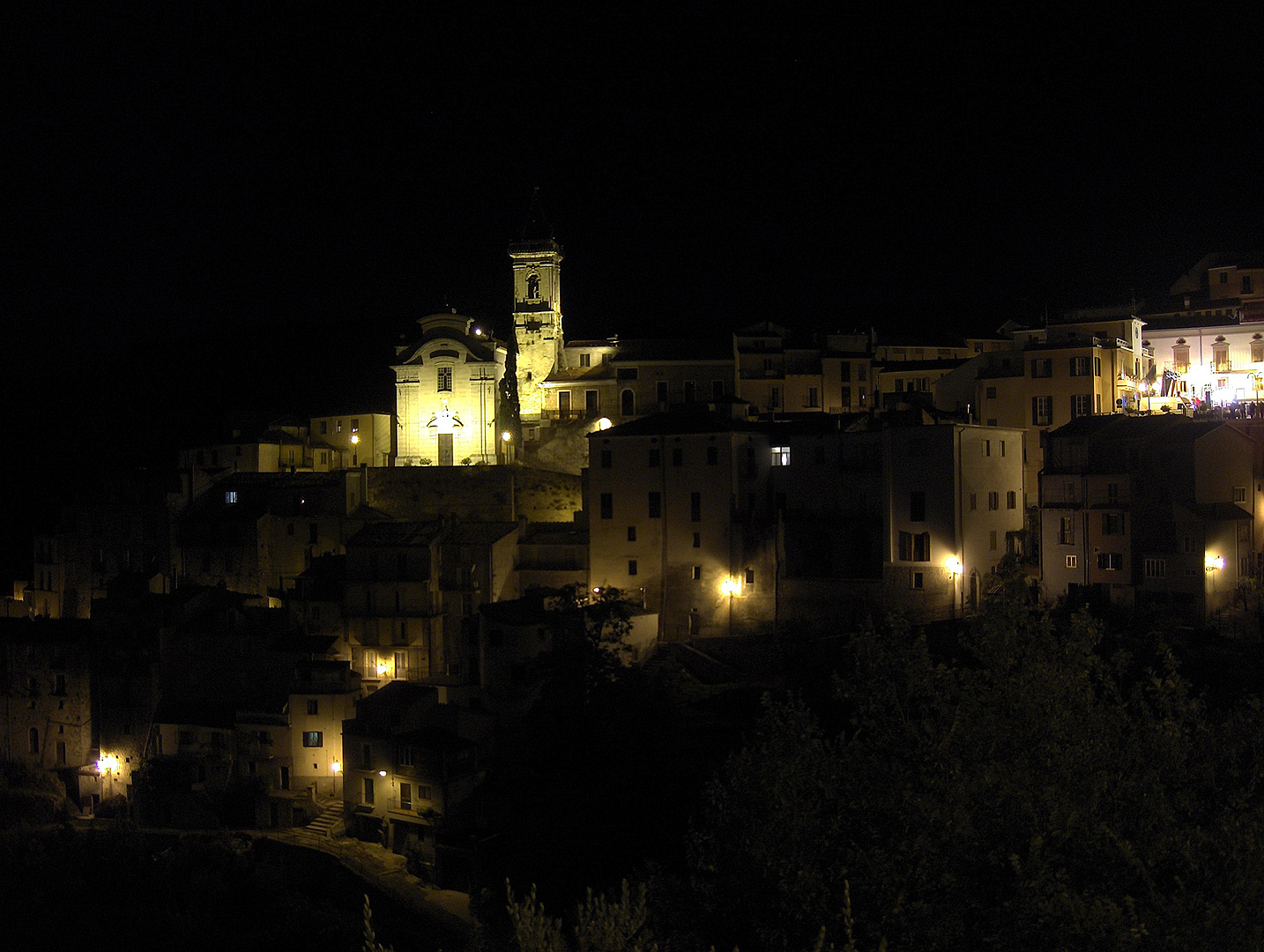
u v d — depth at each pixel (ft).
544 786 189.98
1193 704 114.52
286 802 262.26
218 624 291.58
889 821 96.73
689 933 97.25
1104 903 84.79
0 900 238.68
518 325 400.47
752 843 97.81
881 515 283.79
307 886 239.50
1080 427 279.08
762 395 382.22
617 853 169.17
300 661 273.33
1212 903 87.25
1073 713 107.04
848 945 79.10
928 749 104.27
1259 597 254.06
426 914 212.64
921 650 112.57
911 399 338.34
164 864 244.63
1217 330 341.21
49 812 282.15
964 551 266.16
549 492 343.87
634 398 377.50
